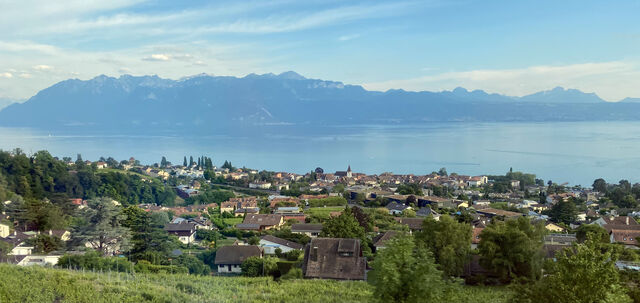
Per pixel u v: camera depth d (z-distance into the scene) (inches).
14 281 1601.9
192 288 1865.2
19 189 5536.4
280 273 2519.7
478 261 2452.0
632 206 6599.4
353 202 6835.6
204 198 7440.9
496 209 5767.7
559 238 3324.3
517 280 1409.9
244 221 4675.2
